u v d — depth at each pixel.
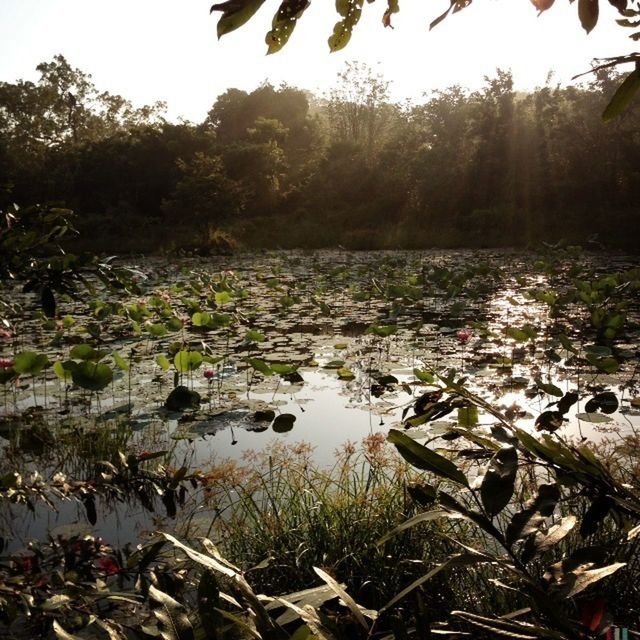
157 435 4.58
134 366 6.52
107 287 2.43
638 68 0.82
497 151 24.73
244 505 3.04
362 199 28.73
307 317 9.05
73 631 1.78
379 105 38.38
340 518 2.71
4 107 38.62
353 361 6.49
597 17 0.79
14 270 2.27
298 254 20.41
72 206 28.44
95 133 41.66
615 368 4.77
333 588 0.95
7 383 6.00
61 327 7.93
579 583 0.92
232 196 24.00
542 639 0.87
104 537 3.04
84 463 4.08
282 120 40.41
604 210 22.31
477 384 5.46
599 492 1.10
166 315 7.62
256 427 4.70
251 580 2.52
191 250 20.53
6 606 1.66
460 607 2.09
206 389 5.68
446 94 31.19
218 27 0.77
